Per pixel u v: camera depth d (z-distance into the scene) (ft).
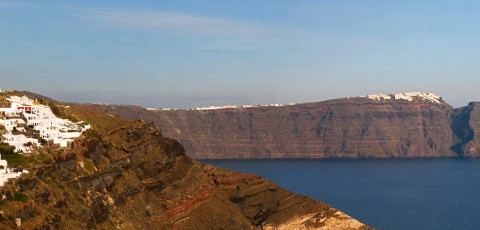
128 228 595.88
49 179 517.55
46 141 579.89
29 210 451.94
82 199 548.72
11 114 604.90
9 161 505.25
